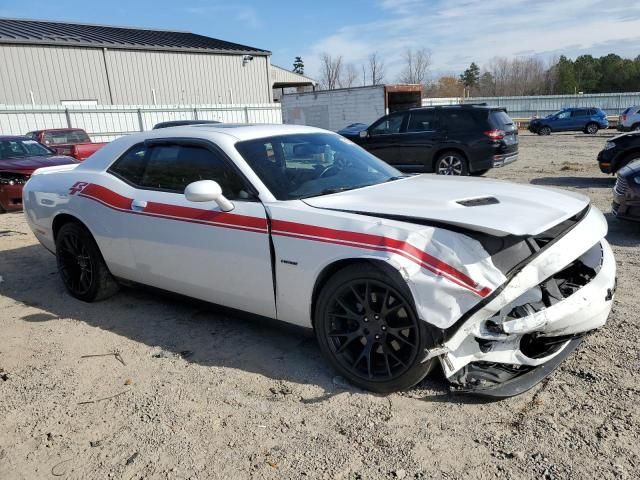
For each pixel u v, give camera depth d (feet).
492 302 8.45
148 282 13.41
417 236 8.85
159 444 8.55
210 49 102.37
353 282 9.52
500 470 7.58
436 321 8.55
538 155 57.67
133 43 93.56
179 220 11.95
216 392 10.05
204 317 13.80
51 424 9.25
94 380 10.72
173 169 12.61
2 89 80.48
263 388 10.12
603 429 8.33
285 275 10.37
